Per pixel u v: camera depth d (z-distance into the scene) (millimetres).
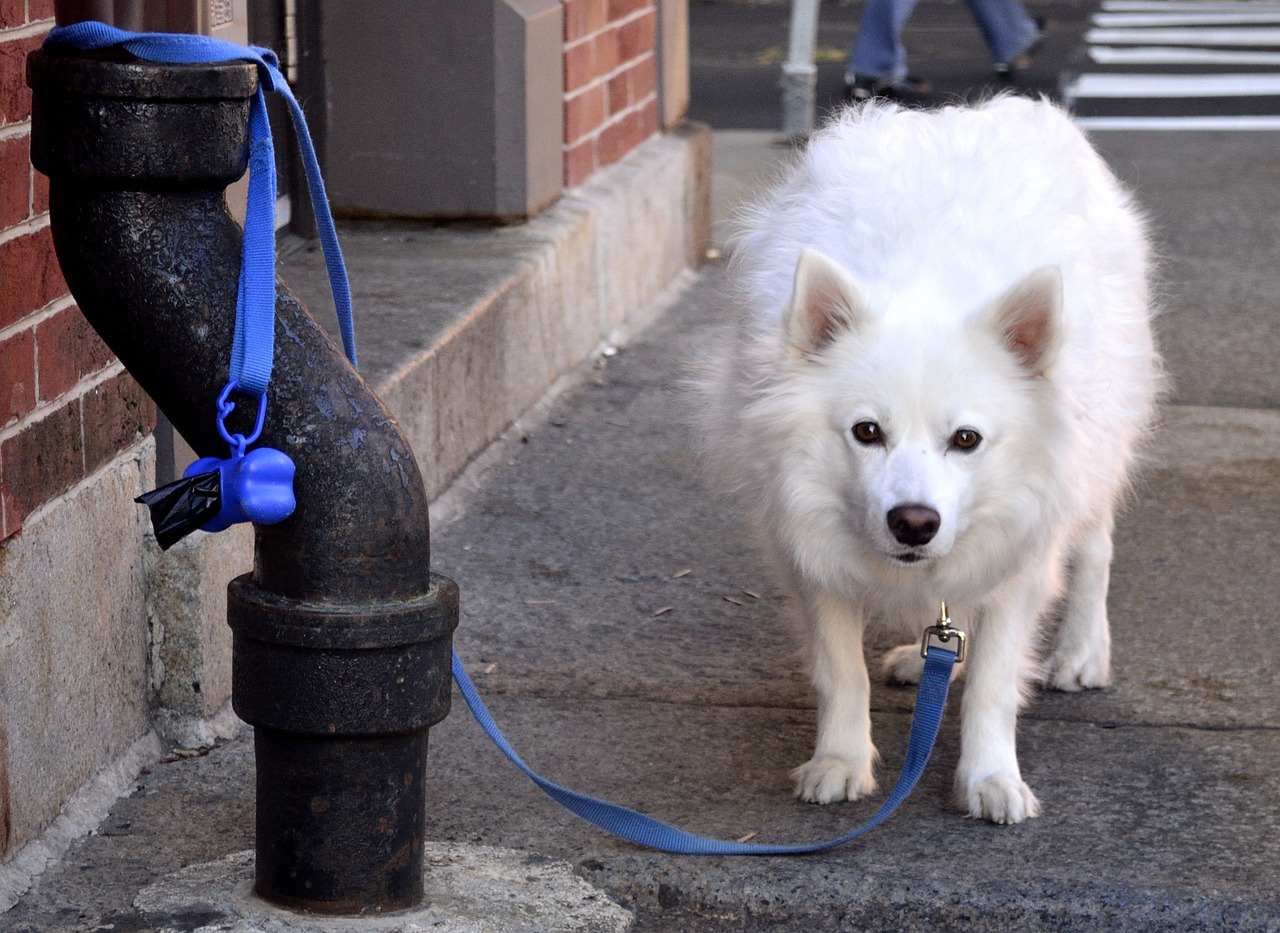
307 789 3271
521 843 3801
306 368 3070
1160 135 13766
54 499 3666
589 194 7902
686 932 3564
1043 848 3781
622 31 8469
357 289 6445
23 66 3441
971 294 3902
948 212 4090
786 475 3930
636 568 5559
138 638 4121
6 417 3408
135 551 4082
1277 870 3664
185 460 4262
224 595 4328
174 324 2990
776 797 4074
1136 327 4598
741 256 4656
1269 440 6867
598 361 7766
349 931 3285
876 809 4008
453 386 6023
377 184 7250
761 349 3971
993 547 3906
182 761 4176
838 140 4539
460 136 7164
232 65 2908
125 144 2865
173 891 3477
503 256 6969
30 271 3496
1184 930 3502
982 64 17703
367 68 7121
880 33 14664
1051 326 3732
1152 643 4984
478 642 4949
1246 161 12625
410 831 3365
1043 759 4246
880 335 3768
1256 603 5277
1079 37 19891
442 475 5984
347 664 3141
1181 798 4023
